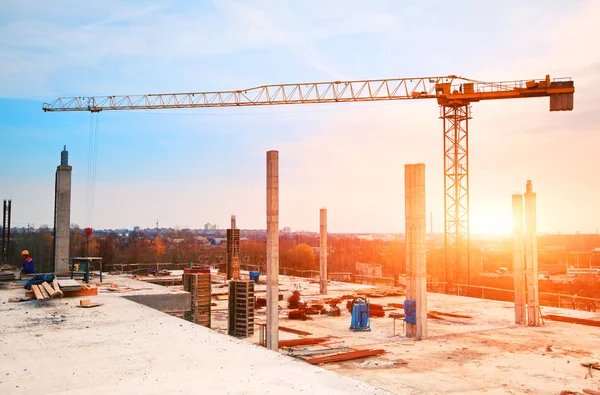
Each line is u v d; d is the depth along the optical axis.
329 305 37.69
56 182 36.16
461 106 63.34
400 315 32.44
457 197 62.84
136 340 13.18
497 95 61.19
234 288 26.88
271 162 23.12
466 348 23.52
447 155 63.69
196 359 11.34
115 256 105.44
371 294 44.78
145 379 9.91
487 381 18.02
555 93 59.66
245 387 9.41
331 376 10.12
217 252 134.50
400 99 75.00
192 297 26.25
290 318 32.09
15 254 95.12
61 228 35.28
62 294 21.09
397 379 18.19
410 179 26.84
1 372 10.41
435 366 20.12
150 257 108.75
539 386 17.47
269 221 23.03
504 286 65.44
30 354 11.80
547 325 29.97
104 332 14.16
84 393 9.13
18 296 21.50
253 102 84.25
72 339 13.31
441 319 31.94
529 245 30.23
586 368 19.89
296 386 9.45
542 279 85.06
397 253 130.62
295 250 128.75
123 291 24.30
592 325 30.03
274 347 22.48
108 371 10.45
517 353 22.48
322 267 45.50
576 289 73.00
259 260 99.69
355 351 22.22
